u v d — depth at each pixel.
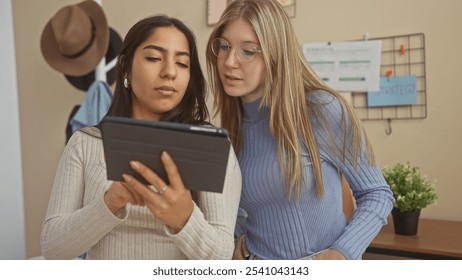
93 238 0.81
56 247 0.83
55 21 2.21
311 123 1.03
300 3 2.05
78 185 0.92
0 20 2.70
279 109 0.98
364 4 1.93
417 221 1.58
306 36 2.05
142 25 0.93
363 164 1.02
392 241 1.51
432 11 1.81
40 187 2.76
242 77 1.00
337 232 1.06
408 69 1.86
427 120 1.84
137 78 0.93
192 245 0.77
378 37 1.91
